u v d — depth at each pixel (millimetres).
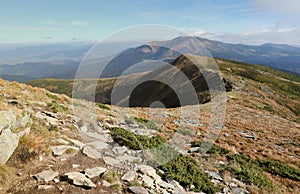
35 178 7938
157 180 9500
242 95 57344
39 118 12258
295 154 18594
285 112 54094
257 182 11883
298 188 12398
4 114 8891
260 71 160125
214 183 11023
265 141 20562
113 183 8445
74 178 8109
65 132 11805
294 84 125875
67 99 19984
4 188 7195
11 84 19359
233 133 20391
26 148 8984
